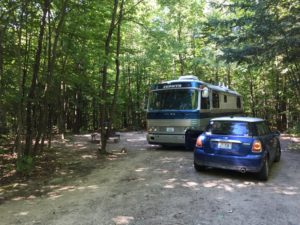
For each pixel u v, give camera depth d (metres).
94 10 11.87
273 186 7.32
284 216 5.30
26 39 11.56
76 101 23.41
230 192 6.80
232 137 8.00
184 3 25.23
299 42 10.84
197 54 28.50
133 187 7.30
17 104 9.83
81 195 6.70
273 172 8.94
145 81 32.31
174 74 31.42
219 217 5.26
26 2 9.41
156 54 14.45
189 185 7.43
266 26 11.48
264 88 30.05
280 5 12.01
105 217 5.29
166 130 13.38
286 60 12.17
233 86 34.44
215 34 13.95
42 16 10.62
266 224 4.96
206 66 30.92
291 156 11.98
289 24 11.27
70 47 12.41
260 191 6.89
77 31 12.05
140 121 33.16
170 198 6.36
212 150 8.25
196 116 12.83
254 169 7.64
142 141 17.98
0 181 8.00
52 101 12.94
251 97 32.31
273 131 9.77
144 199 6.31
